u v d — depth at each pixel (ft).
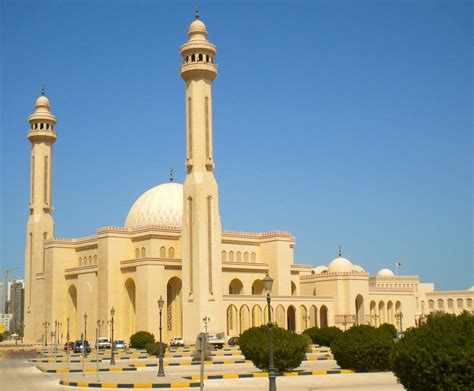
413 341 110.11
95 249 415.23
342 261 447.01
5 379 181.68
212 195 359.25
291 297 401.29
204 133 362.53
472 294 592.19
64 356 294.87
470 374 104.73
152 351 275.80
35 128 461.78
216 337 323.37
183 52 366.22
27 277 456.04
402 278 609.83
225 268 394.93
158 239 388.16
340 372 179.11
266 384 154.92
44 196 459.73
